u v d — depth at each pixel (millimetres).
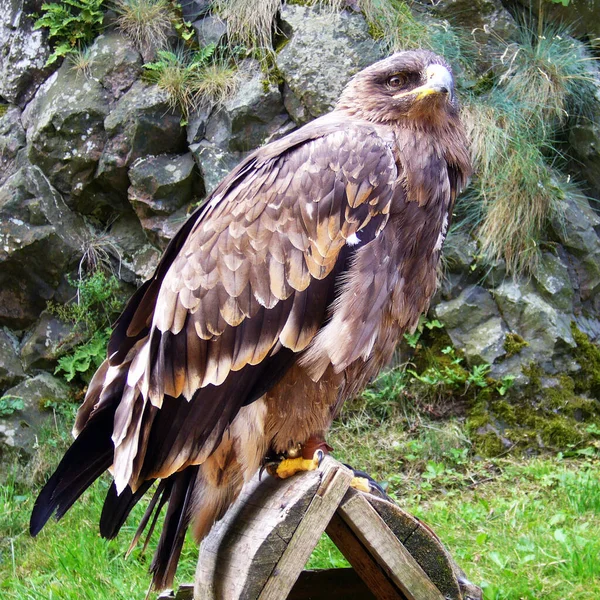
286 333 3080
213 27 6930
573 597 4137
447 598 2828
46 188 6648
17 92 7113
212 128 6676
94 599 4398
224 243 3127
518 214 6395
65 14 6988
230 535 2975
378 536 2764
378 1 6742
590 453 5984
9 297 6539
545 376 6258
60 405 6414
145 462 3066
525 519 5078
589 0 7086
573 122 6953
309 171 3168
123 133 6637
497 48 6977
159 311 3100
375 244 3166
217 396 3059
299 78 6508
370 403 6352
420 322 6434
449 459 5977
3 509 5738
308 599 3393
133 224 6852
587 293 6645
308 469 3232
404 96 3455
